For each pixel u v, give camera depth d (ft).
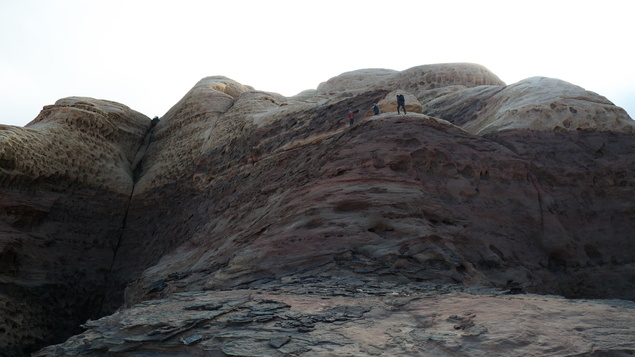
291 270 40.14
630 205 55.72
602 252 52.26
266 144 83.56
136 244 101.60
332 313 22.65
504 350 14.97
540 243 50.55
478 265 43.16
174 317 24.27
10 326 72.84
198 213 87.81
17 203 83.10
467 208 48.96
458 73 108.58
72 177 98.17
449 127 56.65
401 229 41.75
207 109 118.21
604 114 62.90
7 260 78.48
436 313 20.76
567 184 56.03
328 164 51.85
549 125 60.95
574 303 21.86
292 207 49.26
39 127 98.32
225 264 48.83
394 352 15.96
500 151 55.93
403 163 49.73
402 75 112.78
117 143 118.93
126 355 20.53
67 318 84.53
